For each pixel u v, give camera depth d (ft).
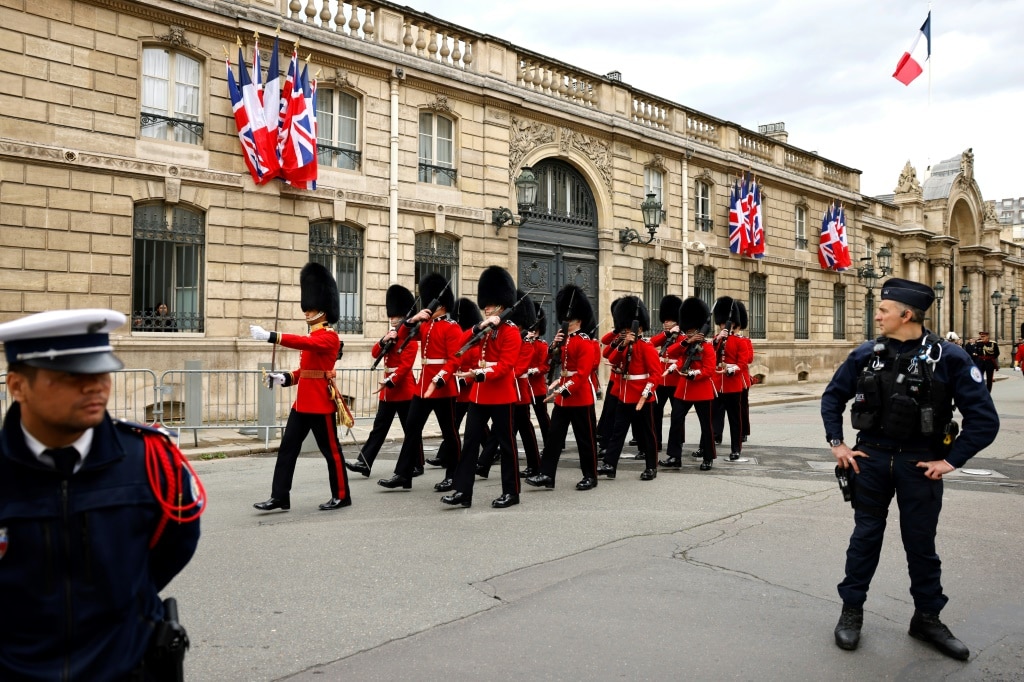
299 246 54.39
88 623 7.80
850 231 117.80
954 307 164.35
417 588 19.17
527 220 69.46
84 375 7.68
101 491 7.97
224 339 50.88
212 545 22.67
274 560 21.27
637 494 30.60
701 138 88.99
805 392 86.74
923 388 15.97
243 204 51.80
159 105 49.26
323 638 16.19
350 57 56.54
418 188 61.05
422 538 23.57
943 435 15.98
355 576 20.03
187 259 50.44
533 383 38.60
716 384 41.27
